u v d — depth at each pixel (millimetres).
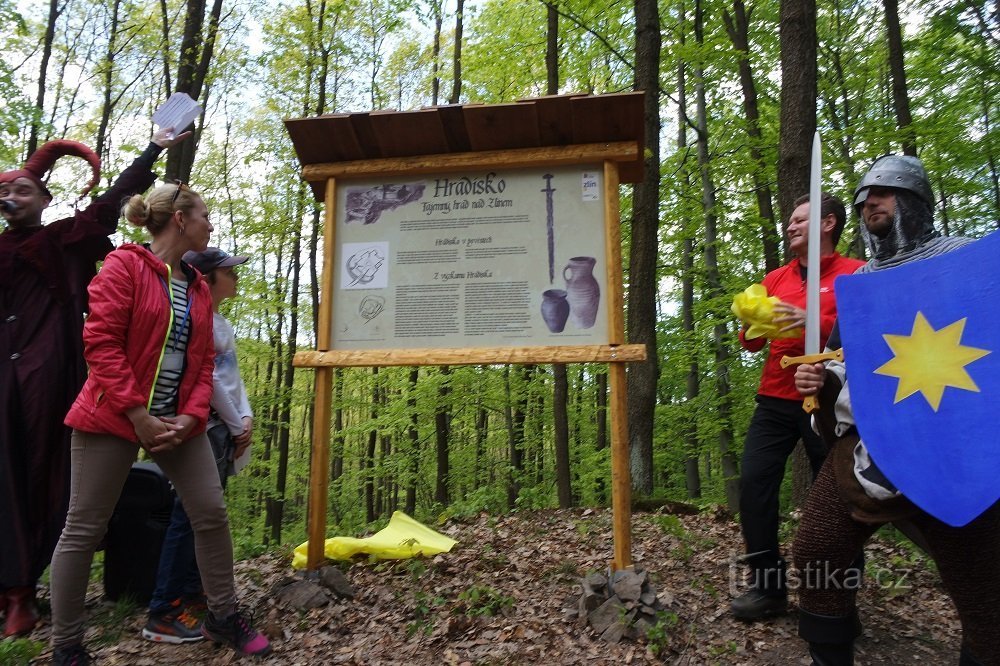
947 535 1928
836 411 2205
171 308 2814
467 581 3693
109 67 12609
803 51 6215
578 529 5020
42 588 3904
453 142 3707
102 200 3646
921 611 3553
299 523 19906
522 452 16578
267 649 2953
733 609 3301
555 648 2945
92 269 3705
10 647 2840
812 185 2354
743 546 4539
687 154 12656
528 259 3648
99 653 3008
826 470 2232
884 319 2041
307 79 13383
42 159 3703
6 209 3504
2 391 3311
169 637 3125
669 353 12328
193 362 2889
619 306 3484
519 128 3586
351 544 4078
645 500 6008
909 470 1862
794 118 6160
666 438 13258
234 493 16875
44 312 3449
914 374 1941
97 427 2631
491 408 14773
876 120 9492
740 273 13188
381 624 3223
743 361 11484
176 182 3012
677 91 13961
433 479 18859
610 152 3551
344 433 13898
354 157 3854
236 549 5027
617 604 3125
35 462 3307
